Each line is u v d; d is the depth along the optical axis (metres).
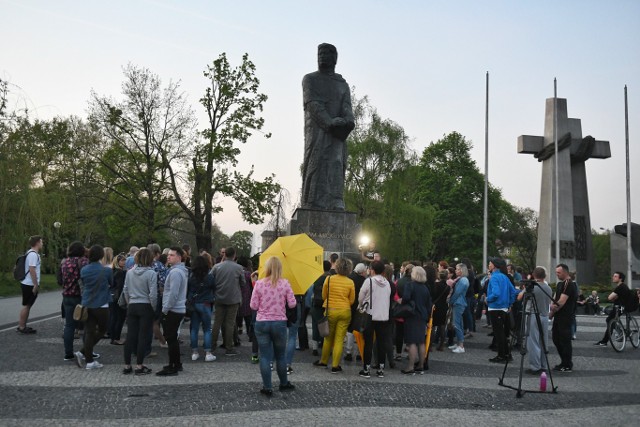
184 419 6.16
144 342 8.70
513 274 16.94
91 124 34.81
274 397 7.36
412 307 9.54
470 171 58.59
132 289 8.74
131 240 39.97
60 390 7.45
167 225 35.41
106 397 7.13
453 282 12.98
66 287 9.70
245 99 34.00
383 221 42.28
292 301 7.63
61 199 27.72
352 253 19.14
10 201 21.73
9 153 22.03
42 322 15.21
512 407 7.20
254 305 7.58
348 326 9.73
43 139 28.77
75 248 9.96
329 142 20.14
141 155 34.94
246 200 33.94
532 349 9.98
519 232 77.44
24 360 9.55
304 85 20.56
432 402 7.38
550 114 41.00
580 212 41.50
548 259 39.81
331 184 20.05
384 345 9.21
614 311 13.58
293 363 10.34
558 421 6.48
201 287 10.14
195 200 34.38
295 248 9.53
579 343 14.81
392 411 6.78
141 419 6.14
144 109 33.56
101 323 9.11
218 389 7.75
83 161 35.03
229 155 33.09
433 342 13.99
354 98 44.06
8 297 24.02
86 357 9.02
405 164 43.47
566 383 9.00
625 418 6.65
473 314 16.02
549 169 40.69
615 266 39.41
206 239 34.28
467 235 56.00
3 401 6.79
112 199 35.22
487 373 9.86
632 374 9.97
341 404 7.09
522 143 41.41
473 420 6.45
